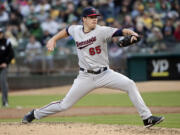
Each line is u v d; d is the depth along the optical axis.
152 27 64.81
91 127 23.30
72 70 60.75
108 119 29.55
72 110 36.81
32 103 42.25
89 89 22.08
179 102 41.22
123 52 61.50
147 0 70.38
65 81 60.94
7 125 23.89
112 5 69.94
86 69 21.73
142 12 68.12
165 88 54.19
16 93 55.69
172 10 69.69
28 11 68.44
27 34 64.62
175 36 62.91
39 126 23.42
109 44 60.62
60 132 21.16
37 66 61.56
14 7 68.31
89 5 69.50
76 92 22.09
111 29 21.00
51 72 61.34
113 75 21.83
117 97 49.03
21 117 31.58
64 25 64.81
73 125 24.25
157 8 69.75
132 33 20.42
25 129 22.14
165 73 62.47
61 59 61.22
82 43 21.44
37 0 70.81
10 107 38.66
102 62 21.64
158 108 36.50
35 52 61.47
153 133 20.95
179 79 61.97
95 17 21.00
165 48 62.56
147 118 21.70
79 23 65.81
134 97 21.69
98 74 21.67
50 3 69.81
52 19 65.12
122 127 23.41
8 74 60.94
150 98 45.34
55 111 22.95
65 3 69.50
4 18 66.31
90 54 21.45
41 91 56.12
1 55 38.62
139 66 62.34
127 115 32.28
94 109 37.41
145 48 62.78
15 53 61.28
